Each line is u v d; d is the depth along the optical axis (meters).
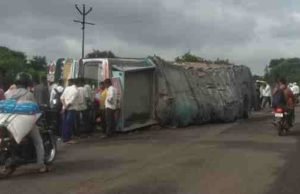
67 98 18.36
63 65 23.14
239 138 19.53
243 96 31.02
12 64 47.62
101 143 18.08
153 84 24.09
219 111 27.23
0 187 10.52
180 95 24.95
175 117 24.52
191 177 11.65
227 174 12.06
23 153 11.87
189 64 27.38
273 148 16.61
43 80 18.86
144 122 23.42
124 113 21.92
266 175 11.99
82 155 15.02
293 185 10.90
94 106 20.88
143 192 10.12
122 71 22.03
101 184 10.83
